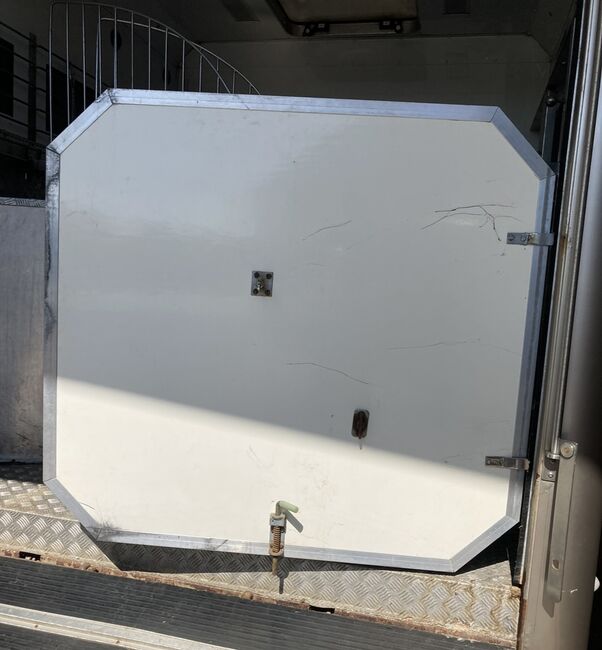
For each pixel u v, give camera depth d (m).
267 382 1.57
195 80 4.52
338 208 1.50
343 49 4.21
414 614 1.56
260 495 1.60
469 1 3.47
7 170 3.19
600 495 1.39
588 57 1.32
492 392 1.51
